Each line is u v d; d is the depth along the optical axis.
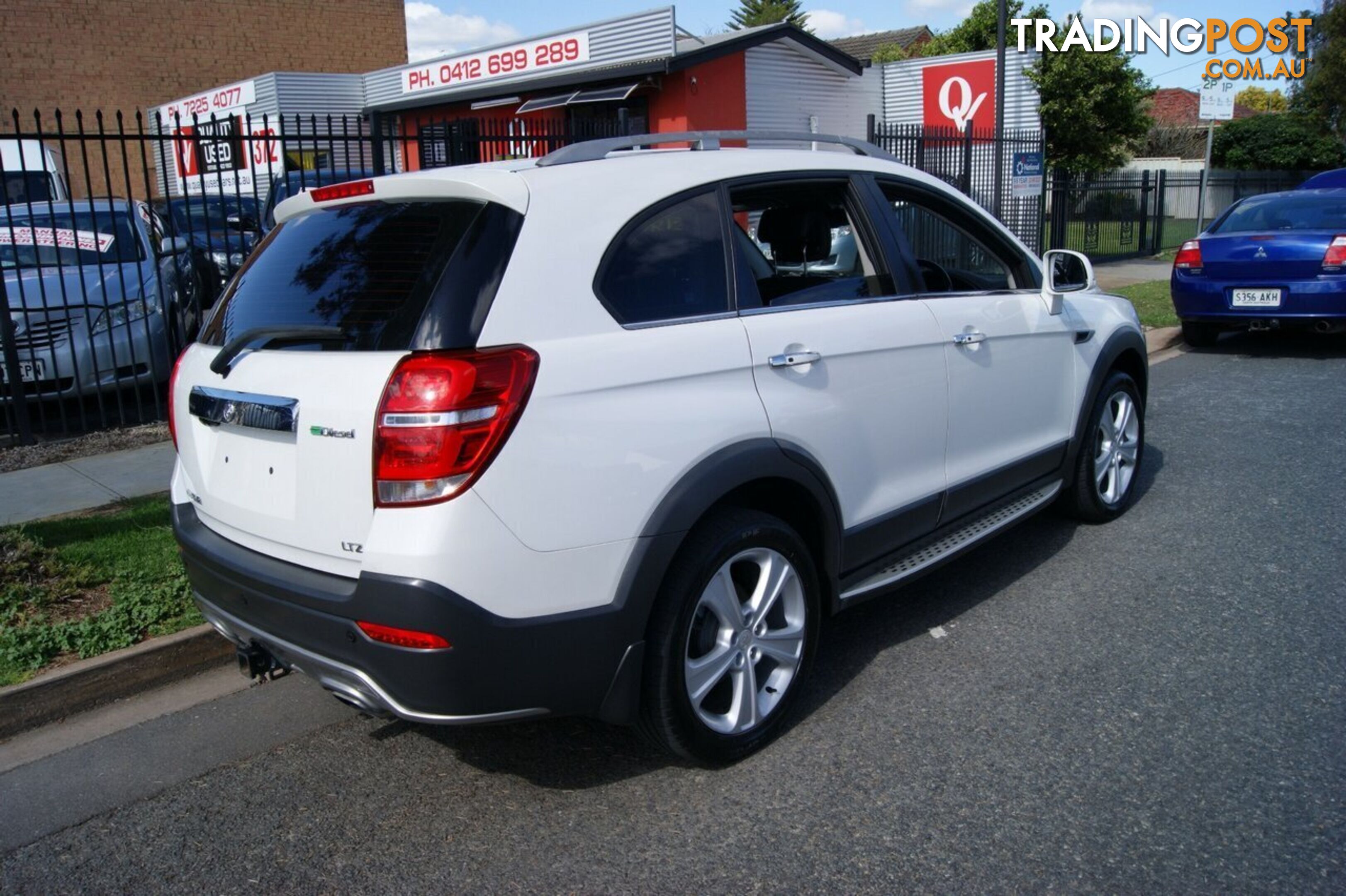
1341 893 2.61
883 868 2.78
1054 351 4.80
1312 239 9.79
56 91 27.14
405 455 2.58
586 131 10.42
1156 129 39.81
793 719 3.60
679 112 19.05
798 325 3.43
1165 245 22.89
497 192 2.85
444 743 3.55
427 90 23.22
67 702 3.84
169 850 3.00
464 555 2.59
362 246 3.00
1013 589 4.70
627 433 2.86
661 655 2.99
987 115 21.94
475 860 2.90
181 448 3.44
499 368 2.64
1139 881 2.68
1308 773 3.14
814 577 3.48
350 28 32.12
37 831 3.12
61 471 6.61
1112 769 3.20
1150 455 6.93
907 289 3.97
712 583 3.12
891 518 3.81
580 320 2.86
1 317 7.06
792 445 3.31
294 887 2.82
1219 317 10.42
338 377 2.73
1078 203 19.44
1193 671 3.84
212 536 3.23
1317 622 4.22
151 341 7.86
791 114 20.89
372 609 2.63
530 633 2.71
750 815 3.05
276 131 23.62
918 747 3.38
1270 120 38.09
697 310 3.20
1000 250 4.70
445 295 2.69
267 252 3.36
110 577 4.68
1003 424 4.46
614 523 2.83
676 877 2.78
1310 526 5.38
